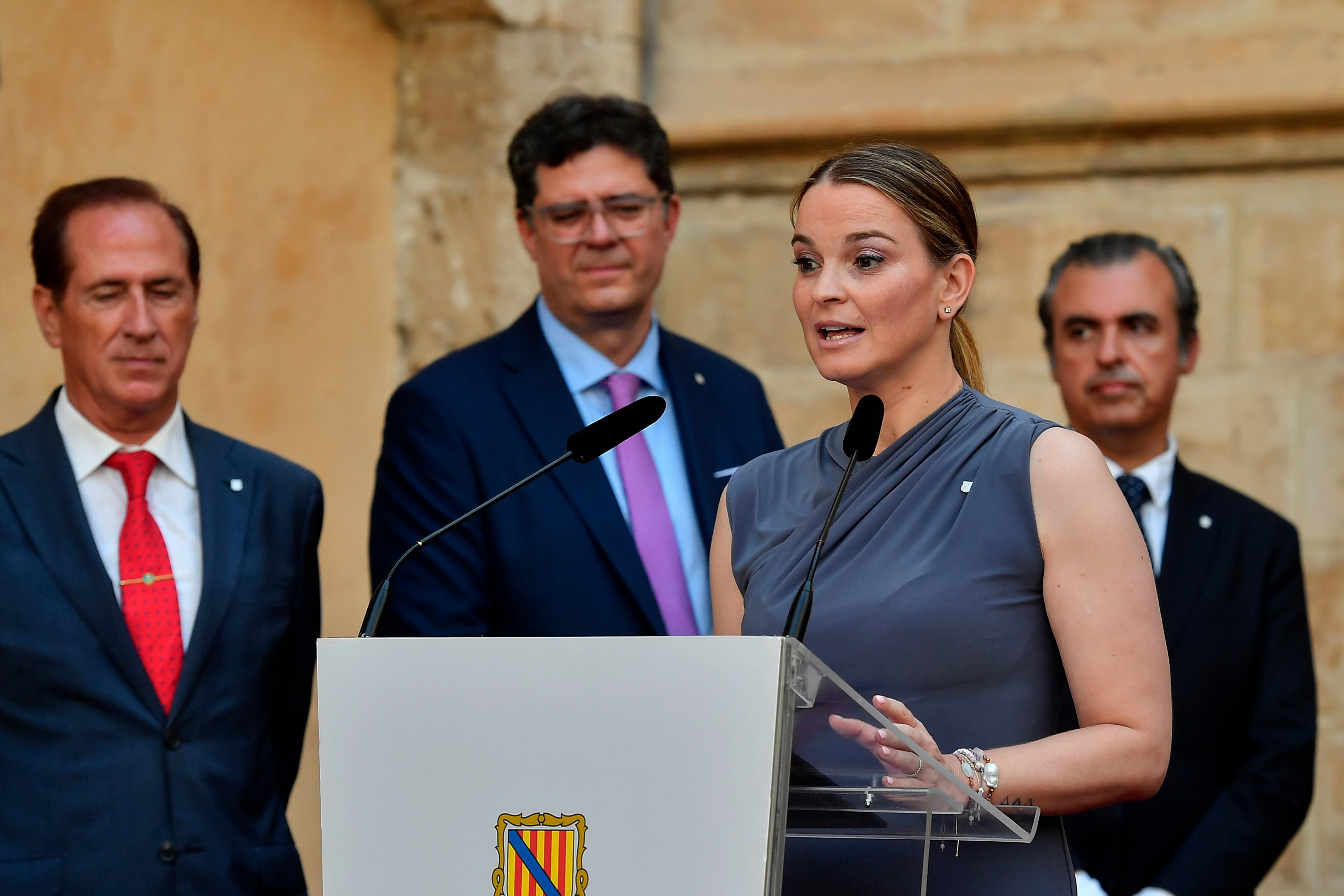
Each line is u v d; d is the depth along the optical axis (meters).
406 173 9.02
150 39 7.63
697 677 3.05
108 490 5.36
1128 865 5.92
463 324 8.89
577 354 6.52
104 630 5.05
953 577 3.71
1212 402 8.46
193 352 7.77
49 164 7.05
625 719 3.07
